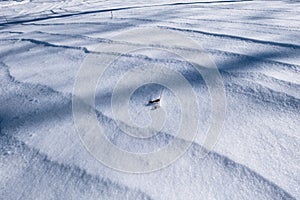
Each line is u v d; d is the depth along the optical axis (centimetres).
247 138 87
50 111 108
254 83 117
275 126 91
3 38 228
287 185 70
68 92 120
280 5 284
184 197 69
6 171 81
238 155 81
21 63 161
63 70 144
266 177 73
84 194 72
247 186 71
